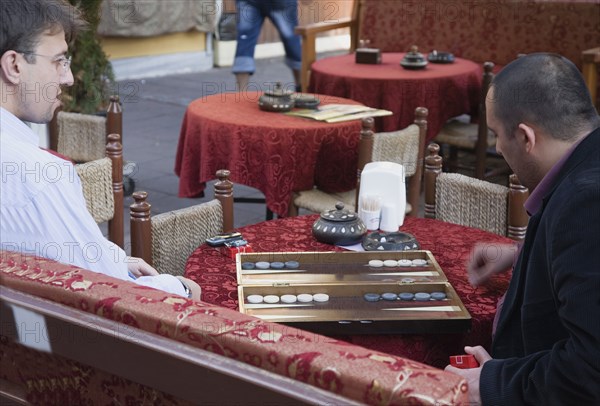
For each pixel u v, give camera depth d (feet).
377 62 18.67
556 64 5.34
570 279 4.73
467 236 8.34
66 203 5.68
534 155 5.39
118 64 30.37
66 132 13.00
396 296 6.69
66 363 4.85
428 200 9.64
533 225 5.44
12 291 4.91
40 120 5.81
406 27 22.59
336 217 8.18
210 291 6.92
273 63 34.42
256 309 6.44
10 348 5.15
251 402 4.09
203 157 13.37
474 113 17.95
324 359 3.96
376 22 22.91
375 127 17.17
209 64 33.04
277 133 12.62
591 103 5.36
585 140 5.20
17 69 5.53
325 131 12.74
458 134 17.24
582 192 4.77
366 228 8.29
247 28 22.61
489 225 9.11
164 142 21.40
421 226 8.66
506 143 5.53
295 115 13.52
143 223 7.87
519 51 21.22
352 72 17.58
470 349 5.87
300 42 24.17
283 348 4.07
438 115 17.07
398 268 7.33
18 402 5.28
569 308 4.71
